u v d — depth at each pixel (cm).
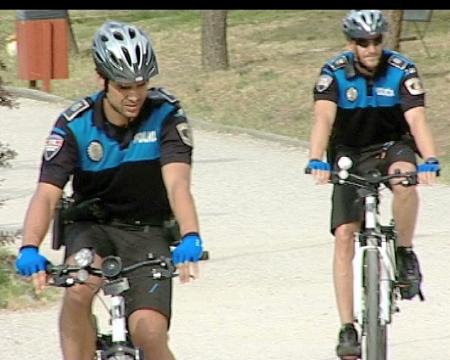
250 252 2955
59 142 1434
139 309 1388
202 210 3481
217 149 4609
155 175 1470
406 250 1958
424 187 3794
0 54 5950
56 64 5647
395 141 1938
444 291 2541
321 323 2308
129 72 1360
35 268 1319
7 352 2119
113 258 1323
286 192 3741
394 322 2305
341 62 1895
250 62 6325
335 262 1902
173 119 1448
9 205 3522
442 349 2111
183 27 7488
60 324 1421
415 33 6644
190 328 2286
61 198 1512
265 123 5203
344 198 1892
